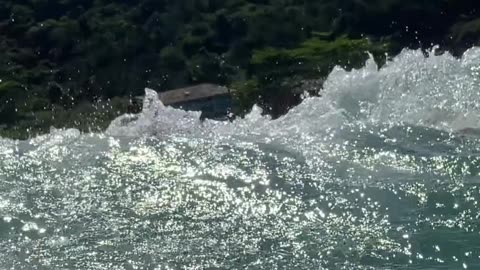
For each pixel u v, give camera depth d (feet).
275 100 81.00
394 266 31.94
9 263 33.91
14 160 44.45
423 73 46.42
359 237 34.24
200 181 40.32
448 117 44.68
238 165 41.75
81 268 33.19
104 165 43.06
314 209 36.91
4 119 88.07
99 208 38.32
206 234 35.45
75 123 73.56
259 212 36.96
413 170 39.63
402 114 45.57
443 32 112.68
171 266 32.96
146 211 37.83
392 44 110.32
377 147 42.27
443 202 36.60
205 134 46.96
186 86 117.39
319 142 43.73
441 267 31.71
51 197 39.60
